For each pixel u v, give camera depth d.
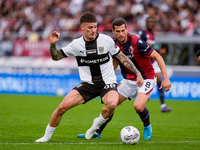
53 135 19.50
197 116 28.56
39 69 45.69
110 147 15.33
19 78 46.69
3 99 40.91
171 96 41.59
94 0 56.12
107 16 50.84
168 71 40.94
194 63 40.03
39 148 14.98
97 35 16.36
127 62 16.78
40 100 40.22
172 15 51.38
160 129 22.00
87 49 16.22
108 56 16.61
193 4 53.41
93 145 15.93
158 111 31.92
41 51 45.31
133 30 47.75
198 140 18.00
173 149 14.99
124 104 38.72
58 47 43.91
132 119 26.75
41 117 27.36
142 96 17.84
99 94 16.97
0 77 47.84
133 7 52.59
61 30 52.69
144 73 18.52
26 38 45.84
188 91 40.69
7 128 21.73
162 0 53.56
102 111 16.78
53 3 59.34
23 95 45.88
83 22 15.58
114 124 24.11
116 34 17.86
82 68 16.77
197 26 51.00
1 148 14.97
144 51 17.77
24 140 17.47
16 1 61.97
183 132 20.81
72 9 55.94
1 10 62.19
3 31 56.62
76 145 15.86
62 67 44.72
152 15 50.47
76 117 27.83
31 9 60.44
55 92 45.22
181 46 40.06
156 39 40.31
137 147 15.41
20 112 30.25
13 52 46.56
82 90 16.52
